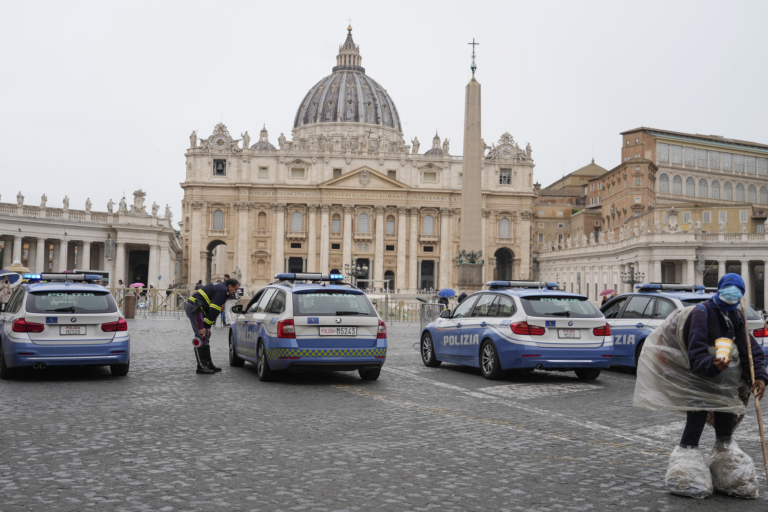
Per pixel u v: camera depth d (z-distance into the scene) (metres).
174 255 128.38
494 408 12.14
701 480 6.93
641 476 7.67
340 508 6.46
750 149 112.94
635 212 99.81
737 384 6.91
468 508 6.50
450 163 120.19
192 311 16.33
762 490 7.28
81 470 7.64
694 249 67.00
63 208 76.88
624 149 109.31
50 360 14.50
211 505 6.49
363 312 15.16
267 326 15.19
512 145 121.81
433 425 10.46
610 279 81.88
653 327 17.09
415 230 119.25
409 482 7.34
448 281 119.31
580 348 15.48
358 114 163.75
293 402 12.40
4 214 70.19
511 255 122.69
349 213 117.12
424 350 19.06
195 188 115.44
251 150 117.12
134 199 84.25
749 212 84.44
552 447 9.05
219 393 13.30
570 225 126.69
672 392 7.05
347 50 176.00
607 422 10.90
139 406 11.70
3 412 11.00
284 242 116.81
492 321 16.30
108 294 15.39
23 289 15.20
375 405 12.22
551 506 6.58
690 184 108.00
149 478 7.36
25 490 6.88
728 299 6.86
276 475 7.54
